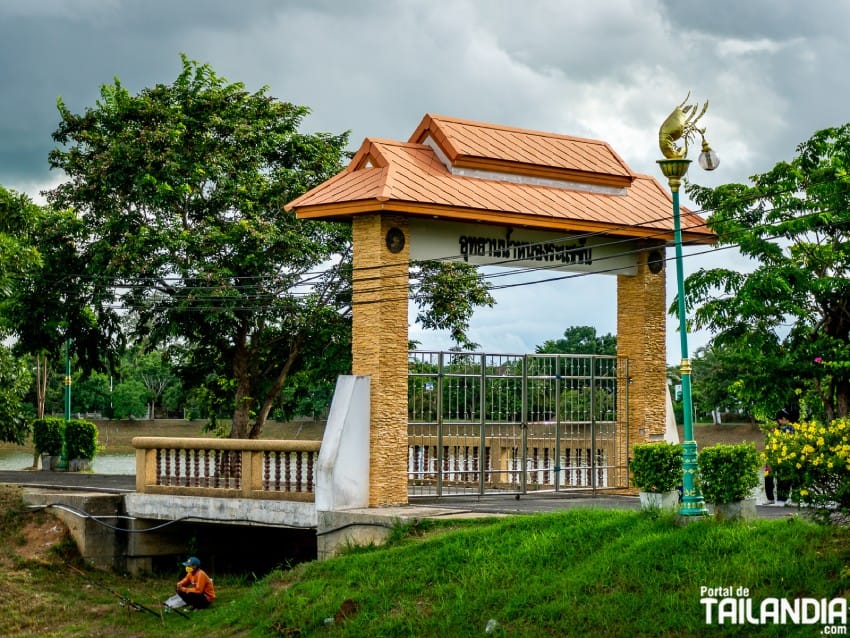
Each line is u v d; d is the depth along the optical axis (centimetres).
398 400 2088
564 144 2366
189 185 3206
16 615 2067
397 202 2017
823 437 1514
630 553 1585
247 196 3250
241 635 1777
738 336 2577
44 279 3250
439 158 2205
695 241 2431
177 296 3158
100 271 3183
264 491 2139
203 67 3397
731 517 1702
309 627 1691
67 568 2294
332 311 3266
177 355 3628
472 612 1570
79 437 3769
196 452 2266
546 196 2230
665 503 1962
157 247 3114
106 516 2344
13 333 3469
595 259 2352
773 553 1496
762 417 2645
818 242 2548
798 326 2527
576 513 1788
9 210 3164
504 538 1748
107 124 3353
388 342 2080
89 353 3538
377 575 1755
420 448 2208
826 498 1516
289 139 3412
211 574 2320
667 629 1407
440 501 2159
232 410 3759
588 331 5328
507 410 2269
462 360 2220
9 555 2317
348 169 2203
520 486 2250
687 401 1708
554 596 1547
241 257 3167
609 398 2406
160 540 2331
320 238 3316
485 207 2098
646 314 2422
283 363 3544
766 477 2316
